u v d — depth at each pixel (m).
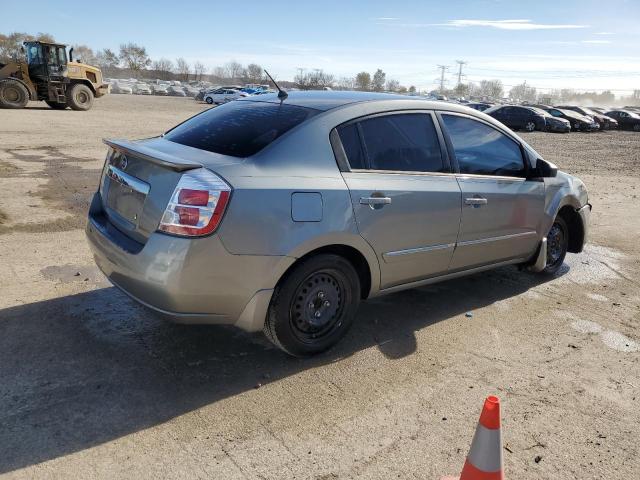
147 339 3.63
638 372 3.65
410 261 3.84
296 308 3.34
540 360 3.74
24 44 25.23
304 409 2.99
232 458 2.56
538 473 2.61
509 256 4.73
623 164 16.92
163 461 2.52
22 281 4.43
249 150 3.24
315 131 3.39
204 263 2.90
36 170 9.56
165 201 2.93
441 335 4.02
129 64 115.00
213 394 3.07
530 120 31.53
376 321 4.19
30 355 3.32
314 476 2.48
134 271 3.02
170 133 3.95
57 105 27.50
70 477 2.38
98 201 3.76
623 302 4.94
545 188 4.90
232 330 3.85
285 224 3.09
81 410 2.83
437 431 2.88
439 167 4.01
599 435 2.93
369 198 3.46
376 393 3.20
